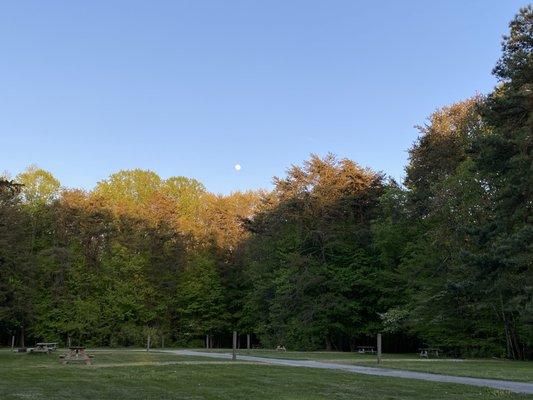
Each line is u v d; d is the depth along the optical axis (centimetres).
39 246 5962
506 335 3669
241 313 6153
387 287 4709
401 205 4362
